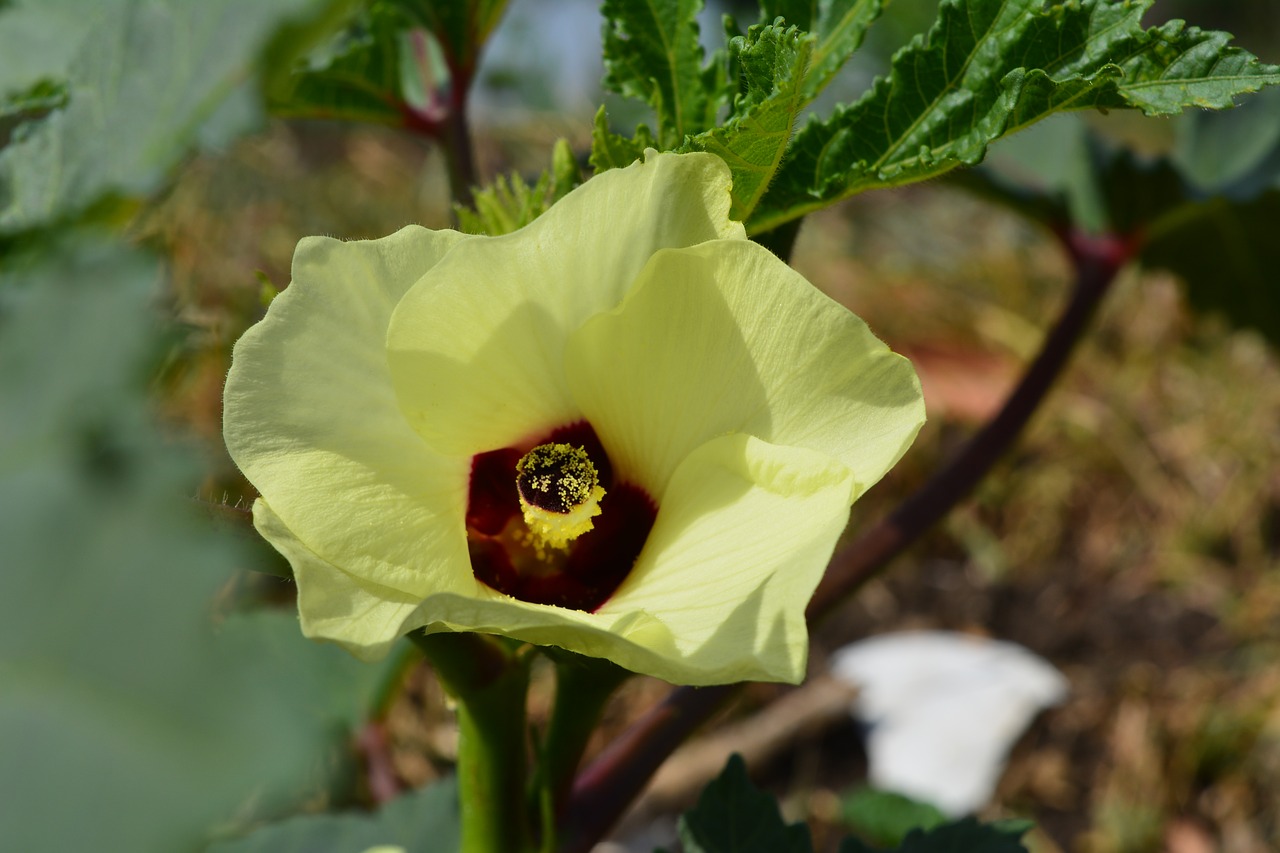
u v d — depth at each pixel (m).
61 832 0.13
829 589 0.27
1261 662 0.57
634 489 0.20
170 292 0.17
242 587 0.31
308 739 0.13
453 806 0.29
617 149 0.20
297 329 0.18
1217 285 0.40
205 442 0.14
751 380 0.19
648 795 0.48
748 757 0.51
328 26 0.16
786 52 0.19
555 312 0.19
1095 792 0.52
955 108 0.21
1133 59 0.20
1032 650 0.59
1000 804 0.52
